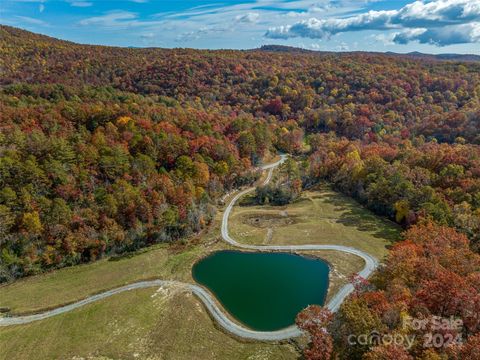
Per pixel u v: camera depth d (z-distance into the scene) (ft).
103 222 250.78
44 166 251.60
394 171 310.04
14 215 227.61
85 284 215.10
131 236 257.75
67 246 233.55
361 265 224.12
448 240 181.78
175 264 239.71
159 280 219.82
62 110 346.95
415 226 217.15
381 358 96.22
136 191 272.51
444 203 239.71
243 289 210.18
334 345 116.47
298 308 189.47
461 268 152.56
